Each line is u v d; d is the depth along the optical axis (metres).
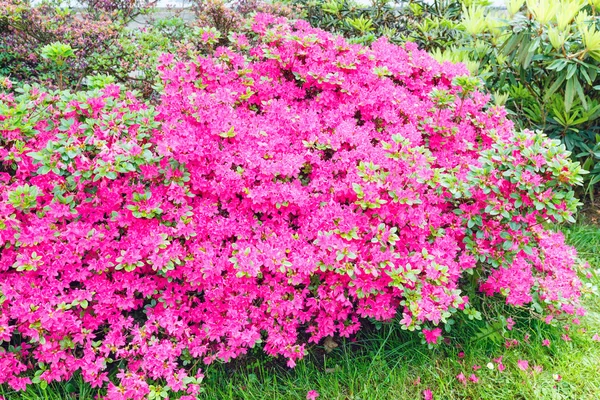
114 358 2.85
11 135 2.69
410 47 3.88
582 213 4.51
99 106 2.86
